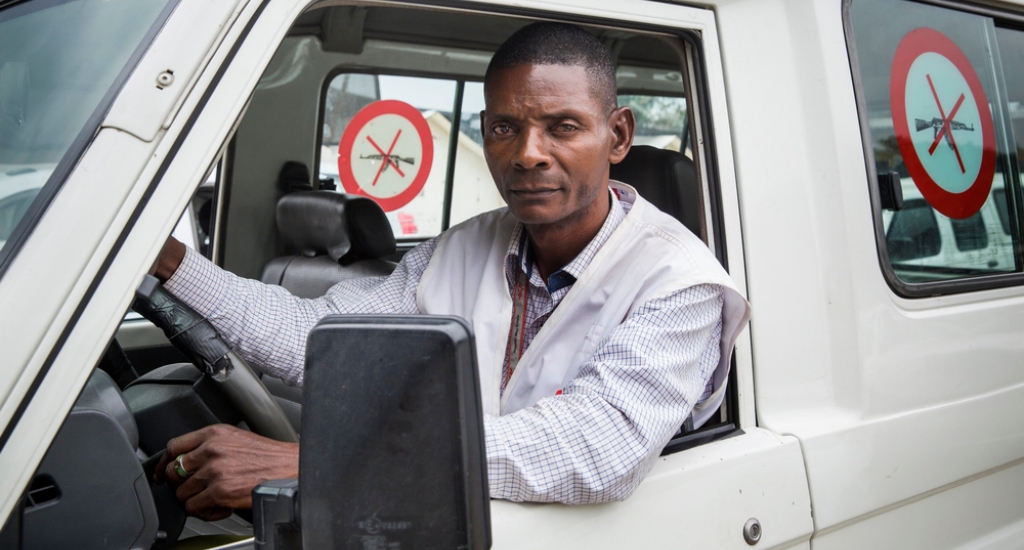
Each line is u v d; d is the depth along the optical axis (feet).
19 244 2.89
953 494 5.30
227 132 3.19
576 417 3.69
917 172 5.41
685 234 4.42
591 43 4.30
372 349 2.40
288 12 3.37
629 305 4.19
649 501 3.94
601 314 4.27
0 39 3.45
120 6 3.36
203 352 4.25
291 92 10.04
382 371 2.39
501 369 4.59
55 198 2.91
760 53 4.68
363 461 2.40
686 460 4.18
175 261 4.45
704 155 4.51
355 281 5.49
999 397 5.52
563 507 3.74
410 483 2.37
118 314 2.88
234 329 4.61
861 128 4.96
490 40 10.13
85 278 2.83
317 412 2.44
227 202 10.21
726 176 4.49
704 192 4.53
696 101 4.51
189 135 3.09
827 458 4.56
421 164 11.12
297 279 8.59
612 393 3.73
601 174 4.30
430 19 9.31
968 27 6.07
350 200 8.14
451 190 11.47
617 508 3.85
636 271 4.25
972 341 5.41
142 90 3.02
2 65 3.36
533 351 4.43
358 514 2.40
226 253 10.28
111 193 2.92
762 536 4.26
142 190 2.97
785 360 4.62
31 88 3.28
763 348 4.55
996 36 6.31
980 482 5.50
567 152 4.14
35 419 2.72
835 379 4.77
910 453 4.91
